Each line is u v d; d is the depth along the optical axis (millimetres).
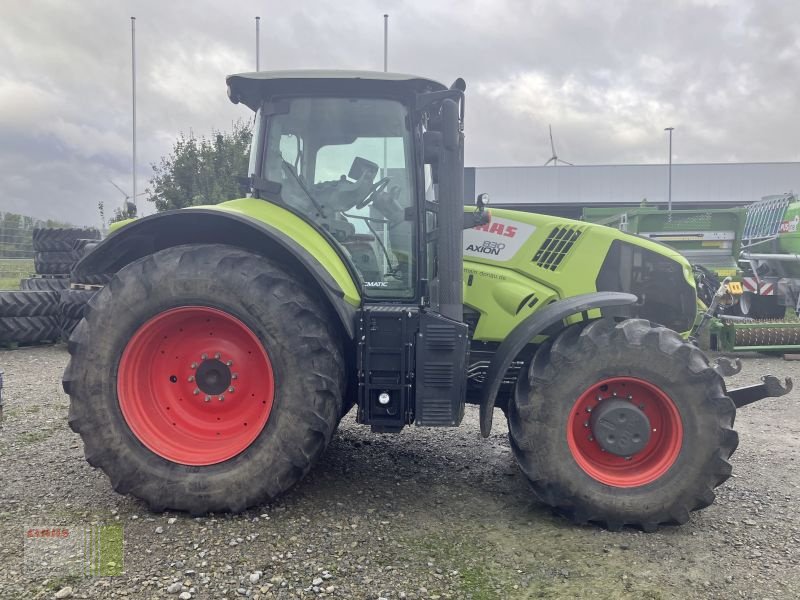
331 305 3312
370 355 3186
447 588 2479
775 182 31250
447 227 3277
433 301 3494
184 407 3270
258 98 3535
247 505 3068
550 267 3785
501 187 30969
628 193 30875
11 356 7992
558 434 3107
